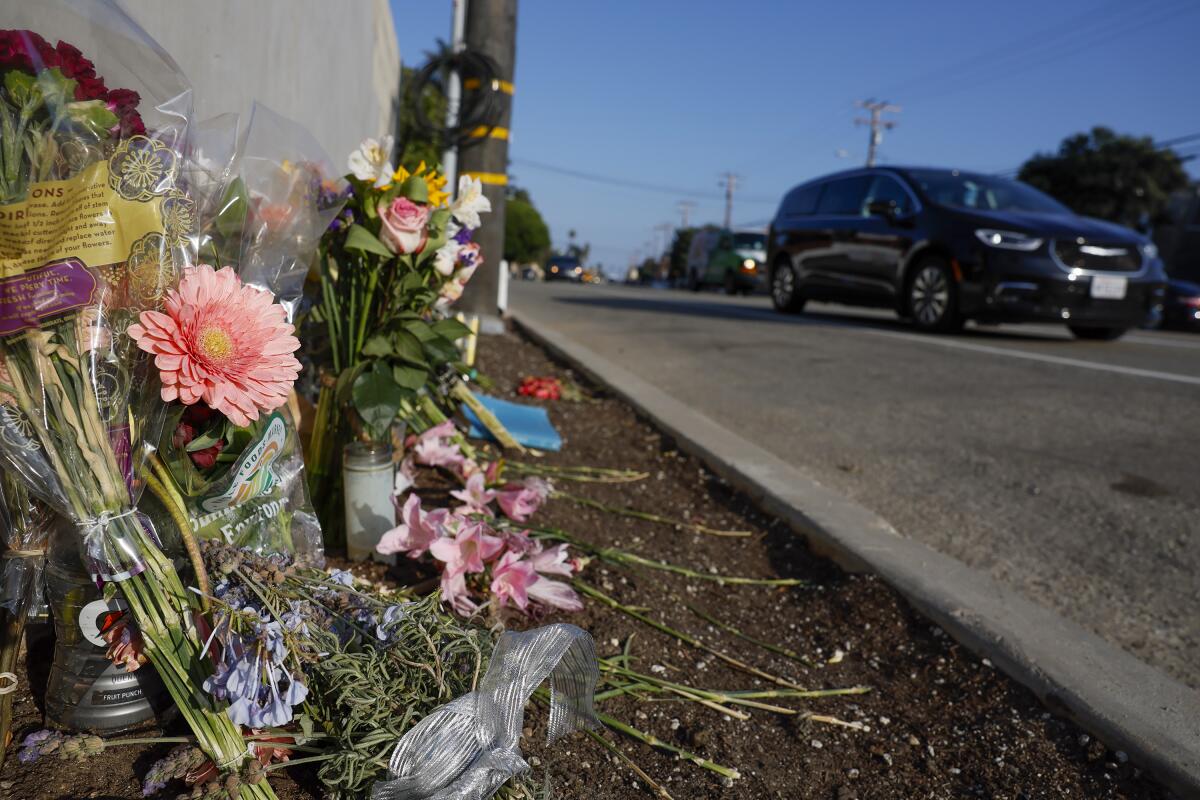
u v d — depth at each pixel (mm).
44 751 1320
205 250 1533
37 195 1189
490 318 7238
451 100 7211
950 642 2195
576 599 1897
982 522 3191
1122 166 30453
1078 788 1688
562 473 3254
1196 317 13422
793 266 11188
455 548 1841
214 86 2824
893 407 5125
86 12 1350
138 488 1370
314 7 4383
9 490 1318
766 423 4641
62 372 1238
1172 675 2117
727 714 1834
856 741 1813
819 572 2680
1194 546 3033
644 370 6289
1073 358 7129
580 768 1573
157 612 1301
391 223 2207
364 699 1317
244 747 1299
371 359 2324
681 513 3090
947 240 8352
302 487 1790
